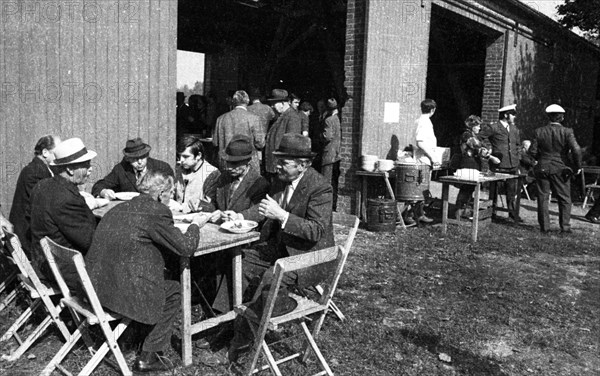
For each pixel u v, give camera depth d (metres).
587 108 20.78
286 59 16.72
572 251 7.98
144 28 5.95
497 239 8.31
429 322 4.97
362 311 5.11
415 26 10.20
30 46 5.22
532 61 15.70
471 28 13.23
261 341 3.58
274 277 3.44
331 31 14.23
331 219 4.31
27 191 4.71
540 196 9.22
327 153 10.12
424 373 4.01
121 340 4.07
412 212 9.48
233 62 15.48
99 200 4.95
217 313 4.55
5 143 5.19
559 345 4.66
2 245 4.52
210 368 3.91
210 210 5.21
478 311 5.30
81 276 3.40
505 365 4.25
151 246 3.69
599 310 5.57
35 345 4.14
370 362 4.12
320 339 4.43
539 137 9.20
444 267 6.73
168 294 3.88
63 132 5.49
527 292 5.95
